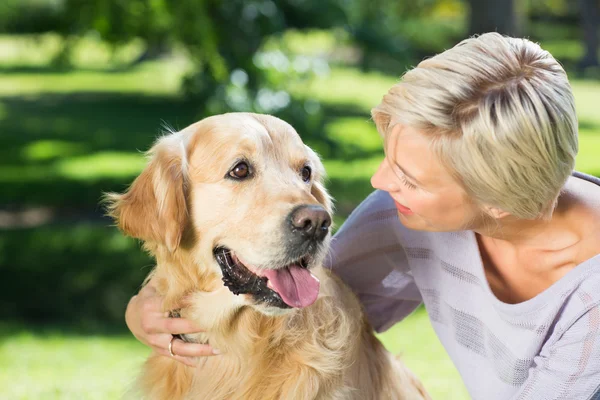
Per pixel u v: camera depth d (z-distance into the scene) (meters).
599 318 2.35
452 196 2.43
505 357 2.66
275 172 2.95
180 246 2.96
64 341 6.16
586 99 21.17
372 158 13.31
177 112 19.61
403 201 2.53
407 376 3.31
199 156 2.95
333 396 2.81
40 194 11.51
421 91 2.37
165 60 35.62
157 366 3.03
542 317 2.47
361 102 20.70
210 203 2.91
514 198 2.34
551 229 2.59
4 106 21.31
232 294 2.86
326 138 13.48
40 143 15.48
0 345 5.98
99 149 14.84
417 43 27.64
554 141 2.27
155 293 3.04
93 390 4.70
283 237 2.75
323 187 3.32
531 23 37.00
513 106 2.25
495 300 2.59
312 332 2.85
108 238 8.98
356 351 2.94
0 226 9.90
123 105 21.30
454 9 33.94
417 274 3.02
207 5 11.94
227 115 3.04
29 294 7.39
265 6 12.52
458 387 4.87
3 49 42.72
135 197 2.97
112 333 6.48
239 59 12.42
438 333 3.07
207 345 2.91
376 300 3.34
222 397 2.91
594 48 29.91
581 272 2.40
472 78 2.32
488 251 2.75
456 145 2.32
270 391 2.83
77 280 7.71
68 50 17.11
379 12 18.72
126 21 13.20
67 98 23.17
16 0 20.64
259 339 2.88
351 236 3.11
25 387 4.78
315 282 2.79
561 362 2.45
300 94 13.34
